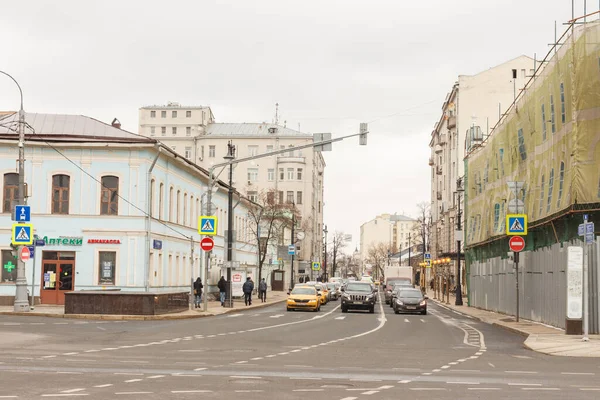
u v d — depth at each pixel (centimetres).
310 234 12075
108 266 4391
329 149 3209
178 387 1177
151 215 4547
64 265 4359
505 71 8256
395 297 4697
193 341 2161
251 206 7819
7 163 4366
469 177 5747
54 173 4388
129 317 3275
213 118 13150
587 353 1939
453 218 8644
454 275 8806
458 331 2959
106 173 4419
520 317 3866
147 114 12450
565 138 2767
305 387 1206
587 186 2592
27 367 1415
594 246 2589
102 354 1703
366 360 1703
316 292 4909
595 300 2575
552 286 3092
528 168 3478
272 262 8994
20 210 3384
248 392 1136
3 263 4322
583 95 2614
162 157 4778
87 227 4381
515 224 3247
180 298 3891
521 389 1216
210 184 3912
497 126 4469
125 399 1042
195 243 5788
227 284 4769
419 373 1447
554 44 3125
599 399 1105
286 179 11975
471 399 1095
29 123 4606
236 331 2661
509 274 4228
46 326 2669
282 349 1962
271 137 12069
